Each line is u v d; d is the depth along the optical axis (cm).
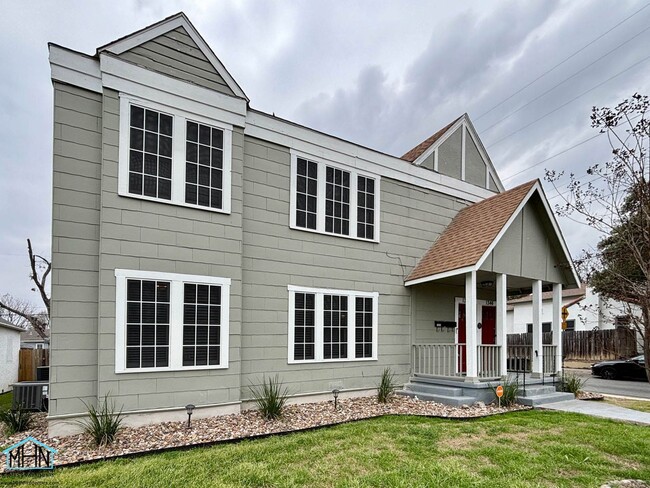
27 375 1545
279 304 858
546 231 1122
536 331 1078
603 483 451
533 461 516
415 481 445
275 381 834
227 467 476
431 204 1179
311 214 929
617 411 844
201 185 748
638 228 914
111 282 645
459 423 711
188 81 747
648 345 910
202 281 729
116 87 674
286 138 901
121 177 667
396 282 1070
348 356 955
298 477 451
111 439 561
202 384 713
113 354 636
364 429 652
